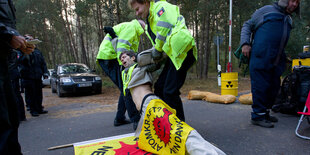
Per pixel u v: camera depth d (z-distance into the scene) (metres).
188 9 12.67
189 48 2.18
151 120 2.03
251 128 3.20
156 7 2.29
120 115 3.72
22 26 21.05
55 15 18.42
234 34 13.95
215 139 2.80
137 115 3.06
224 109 4.62
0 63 1.55
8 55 1.78
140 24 3.38
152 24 2.45
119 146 2.52
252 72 3.30
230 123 3.52
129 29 3.19
